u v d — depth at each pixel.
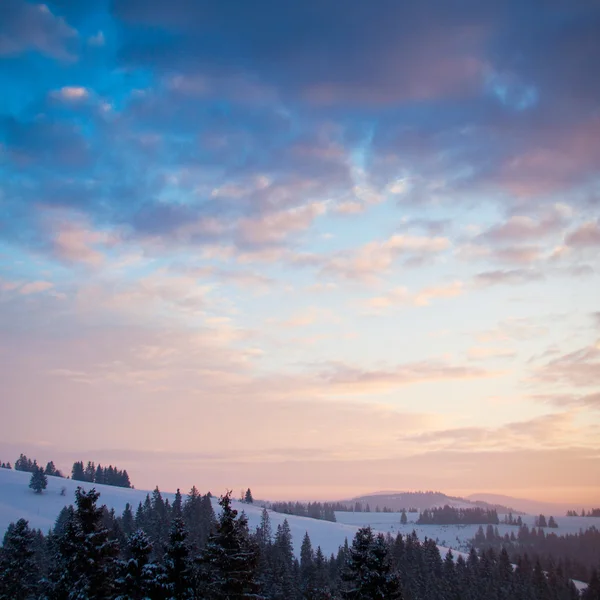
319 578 86.25
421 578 116.19
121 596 34.69
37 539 76.19
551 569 144.62
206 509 145.88
